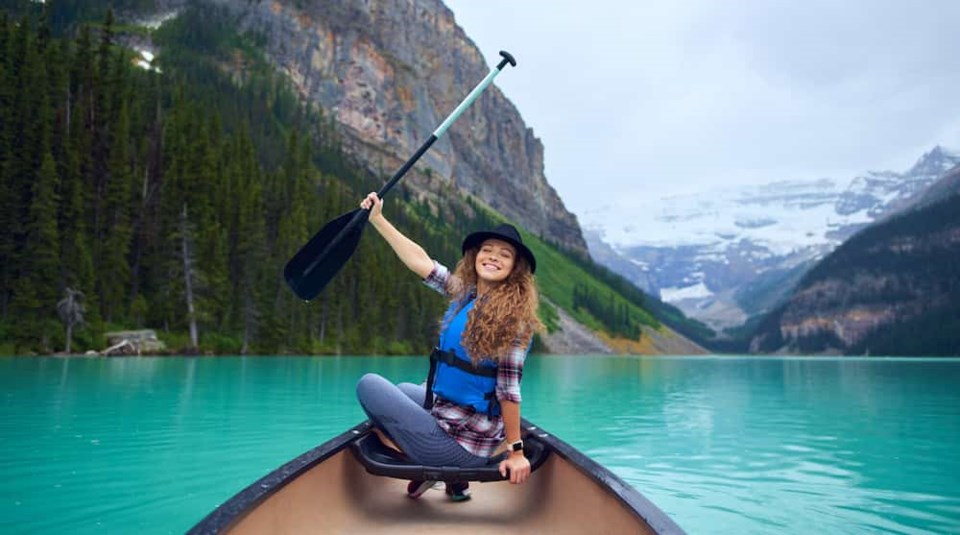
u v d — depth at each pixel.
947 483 6.41
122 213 48.81
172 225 49.84
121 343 40.97
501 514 3.54
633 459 7.71
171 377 19.58
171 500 5.27
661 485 6.31
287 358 45.94
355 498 3.61
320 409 11.76
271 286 55.69
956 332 193.00
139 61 132.62
